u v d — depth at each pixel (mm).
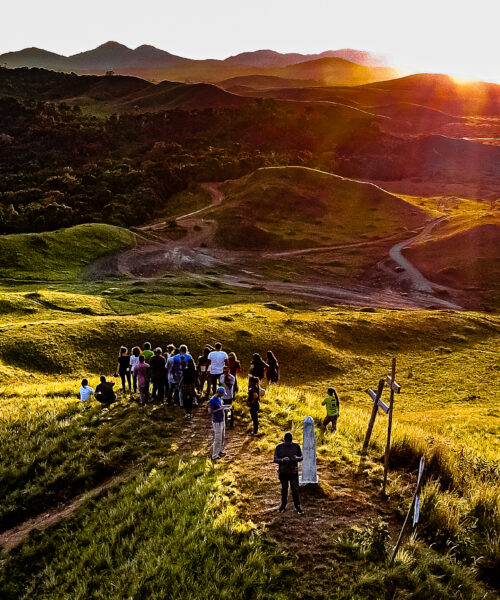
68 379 44062
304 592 9086
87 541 12312
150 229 142250
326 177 176125
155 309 76438
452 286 107875
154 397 20531
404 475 13664
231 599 9125
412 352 59844
